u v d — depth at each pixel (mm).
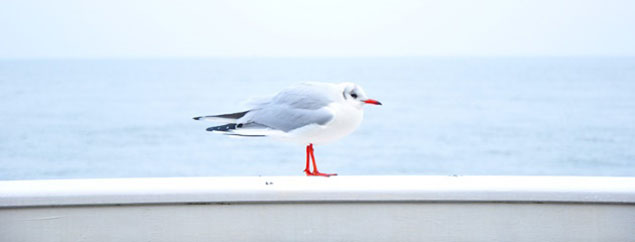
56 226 3129
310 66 60250
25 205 3076
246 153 19484
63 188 3121
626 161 20422
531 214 3137
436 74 49250
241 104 4016
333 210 3166
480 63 62844
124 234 3146
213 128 3930
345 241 3186
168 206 3139
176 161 20359
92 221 3131
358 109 3775
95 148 22172
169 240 3158
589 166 20422
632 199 3059
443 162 20531
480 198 3105
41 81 44875
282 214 3168
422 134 23500
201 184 3205
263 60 71562
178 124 26328
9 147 22781
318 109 3697
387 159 20688
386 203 3154
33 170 20984
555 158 20781
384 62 66750
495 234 3158
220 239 3176
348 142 21438
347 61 69312
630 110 28484
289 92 3848
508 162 20578
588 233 3133
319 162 19844
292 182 3268
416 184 3203
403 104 31453
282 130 3771
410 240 3184
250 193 3121
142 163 20625
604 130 23812
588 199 3080
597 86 38688
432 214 3158
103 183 3223
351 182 3264
